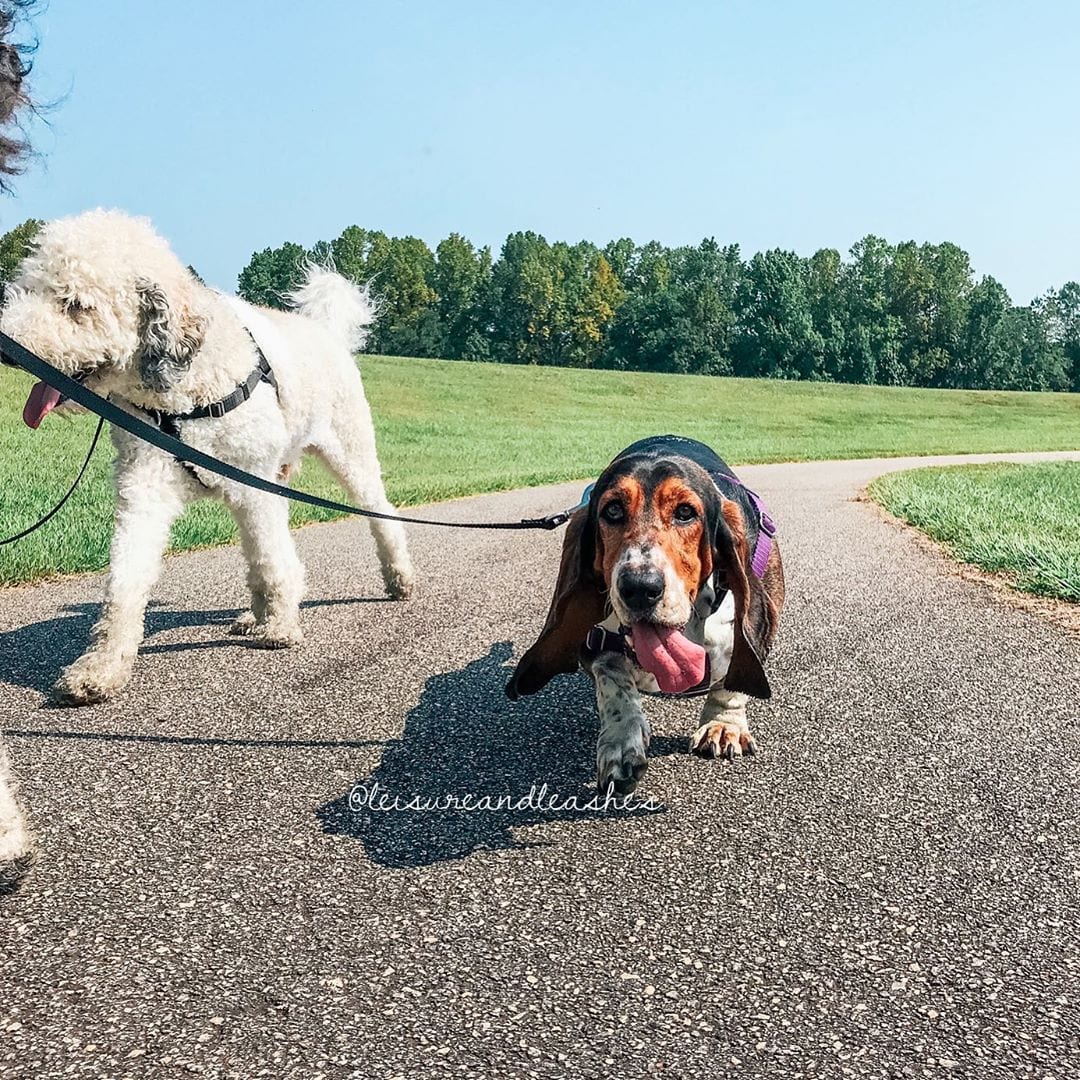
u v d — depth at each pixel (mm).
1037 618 2260
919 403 21438
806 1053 867
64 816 1273
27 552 2828
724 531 1312
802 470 8016
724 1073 844
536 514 4414
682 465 1297
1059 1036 887
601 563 1296
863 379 37219
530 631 2162
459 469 7246
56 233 1698
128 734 1543
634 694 1333
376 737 1539
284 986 950
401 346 40188
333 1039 882
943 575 2826
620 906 1083
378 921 1055
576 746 1508
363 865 1165
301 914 1065
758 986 953
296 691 1744
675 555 1237
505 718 1621
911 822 1264
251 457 1949
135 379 1792
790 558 3135
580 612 1351
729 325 37469
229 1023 900
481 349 40375
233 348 1894
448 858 1182
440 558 3133
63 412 1817
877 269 39438
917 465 9094
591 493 1371
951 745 1499
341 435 2381
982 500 4672
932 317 38438
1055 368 38250
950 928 1044
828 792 1347
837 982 958
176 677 1823
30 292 1685
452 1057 861
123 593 1727
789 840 1221
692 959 993
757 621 1322
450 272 40406
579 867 1162
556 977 965
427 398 15297
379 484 2475
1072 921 1056
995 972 974
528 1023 902
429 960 990
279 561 2010
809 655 1957
